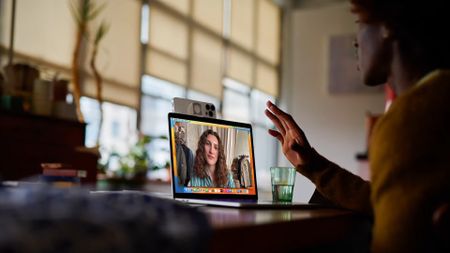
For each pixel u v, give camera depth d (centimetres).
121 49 435
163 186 391
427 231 69
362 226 103
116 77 429
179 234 45
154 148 382
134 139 392
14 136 261
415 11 83
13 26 342
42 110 286
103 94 413
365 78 93
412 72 86
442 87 74
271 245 67
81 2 396
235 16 632
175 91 518
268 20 709
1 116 254
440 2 82
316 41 718
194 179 125
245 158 141
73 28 391
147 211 48
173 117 124
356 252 101
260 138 700
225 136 137
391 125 75
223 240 56
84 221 39
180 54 521
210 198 127
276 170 133
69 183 117
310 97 714
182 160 123
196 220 49
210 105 159
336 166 115
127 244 39
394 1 84
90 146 322
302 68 723
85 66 397
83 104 400
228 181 134
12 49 343
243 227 60
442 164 70
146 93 473
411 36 85
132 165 353
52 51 374
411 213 69
